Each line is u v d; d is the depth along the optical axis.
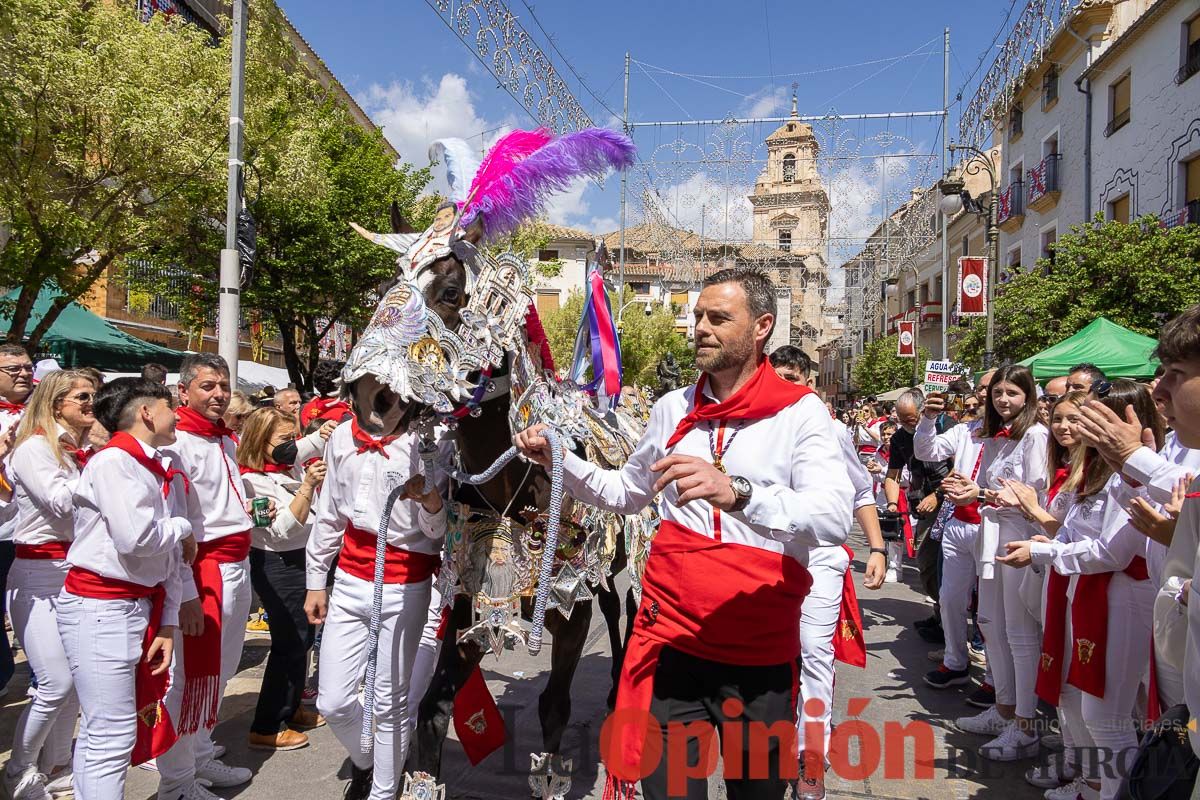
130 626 2.92
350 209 18.25
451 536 3.00
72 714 3.66
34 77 10.12
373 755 3.06
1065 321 12.96
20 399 4.48
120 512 2.79
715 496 1.96
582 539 3.02
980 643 6.08
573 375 4.02
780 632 2.27
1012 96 13.16
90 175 11.49
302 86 15.39
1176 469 2.49
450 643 3.08
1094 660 3.06
